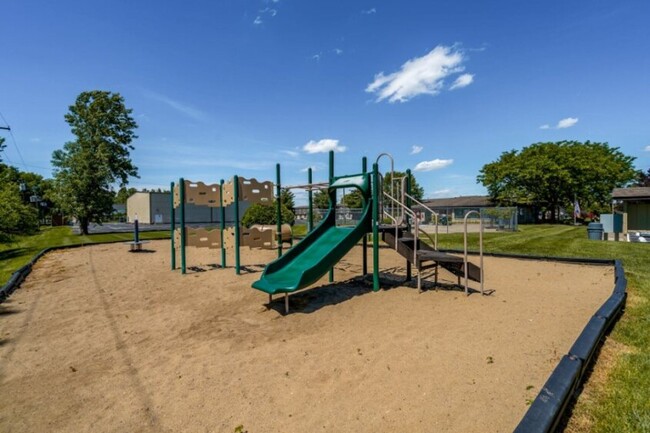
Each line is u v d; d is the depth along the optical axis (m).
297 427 2.16
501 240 14.30
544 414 1.84
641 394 2.37
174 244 8.03
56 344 3.73
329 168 6.41
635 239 13.91
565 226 27.33
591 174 31.59
